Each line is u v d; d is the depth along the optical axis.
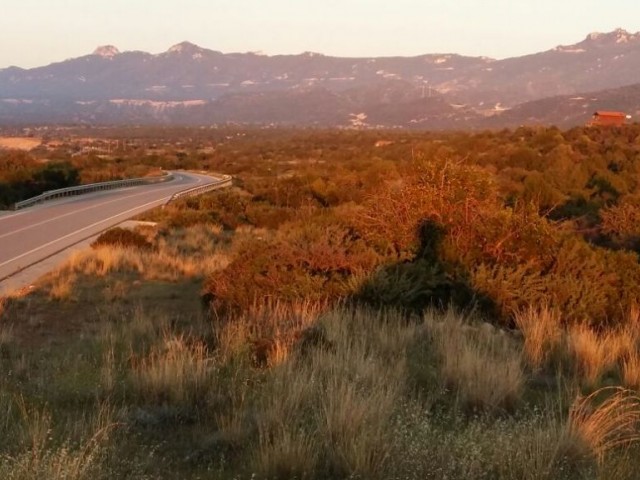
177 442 5.57
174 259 19.39
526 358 8.19
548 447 4.92
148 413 6.10
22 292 15.28
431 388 6.89
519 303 10.68
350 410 5.35
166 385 6.70
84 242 25.00
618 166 45.78
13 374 7.71
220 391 6.63
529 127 80.88
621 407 5.86
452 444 4.92
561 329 9.41
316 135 184.12
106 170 77.62
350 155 94.81
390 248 11.74
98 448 4.75
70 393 6.74
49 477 4.25
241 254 12.22
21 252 22.52
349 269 11.34
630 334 9.23
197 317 11.14
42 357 8.80
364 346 7.61
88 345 9.58
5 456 4.57
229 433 5.57
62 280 16.05
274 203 41.78
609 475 4.64
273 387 6.29
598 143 64.56
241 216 35.09
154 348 8.12
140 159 106.31
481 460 4.71
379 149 94.25
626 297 11.06
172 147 165.62
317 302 10.29
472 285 10.73
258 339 8.23
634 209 21.38
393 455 4.84
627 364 7.91
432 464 4.62
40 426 5.32
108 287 15.38
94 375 7.23
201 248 23.75
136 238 23.05
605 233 21.08
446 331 8.79
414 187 12.12
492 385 6.64
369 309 10.05
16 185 49.00
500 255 11.67
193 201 40.34
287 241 11.97
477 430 5.11
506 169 44.44
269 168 86.81
